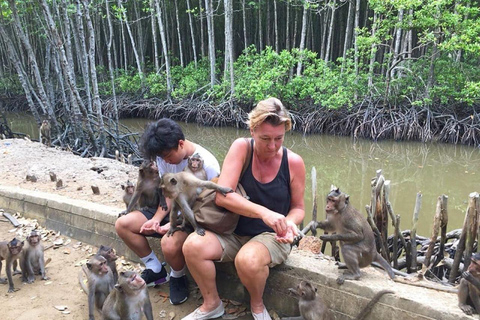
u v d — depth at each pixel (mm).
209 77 26453
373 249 3643
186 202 3627
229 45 22000
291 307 3848
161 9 32531
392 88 18938
